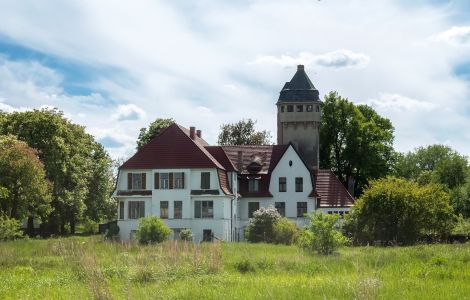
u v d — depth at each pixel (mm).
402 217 54062
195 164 67938
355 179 94500
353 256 30953
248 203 75438
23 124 69750
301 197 74750
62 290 21500
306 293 18625
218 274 24812
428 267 24891
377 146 92562
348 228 54969
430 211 53625
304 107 84812
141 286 22188
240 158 76562
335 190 76188
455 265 25828
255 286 20750
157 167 68438
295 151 75500
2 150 60188
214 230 67312
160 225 52000
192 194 67750
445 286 20031
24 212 61250
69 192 70750
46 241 48594
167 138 69562
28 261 33031
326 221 36875
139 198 68562
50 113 71750
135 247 41281
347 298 17688
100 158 83875
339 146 94875
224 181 70250
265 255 34031
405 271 24359
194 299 18516
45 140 69312
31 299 20125
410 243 53281
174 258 27547
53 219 71625
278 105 86000
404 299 17594
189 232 62594
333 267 27219
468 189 81938
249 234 59781
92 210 81250
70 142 73875
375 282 17219
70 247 33219
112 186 90562
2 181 59000
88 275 21062
